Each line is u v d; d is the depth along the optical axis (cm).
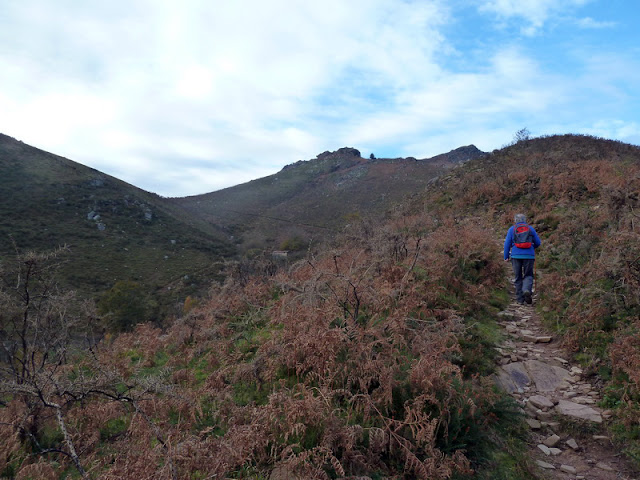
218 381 408
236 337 547
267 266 901
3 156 6525
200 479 267
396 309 492
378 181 10544
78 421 367
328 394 331
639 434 334
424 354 379
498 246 1025
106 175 7900
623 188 875
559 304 608
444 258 727
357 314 470
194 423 349
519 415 379
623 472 309
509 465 315
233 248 6181
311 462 280
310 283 497
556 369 467
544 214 1117
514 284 789
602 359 451
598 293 543
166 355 593
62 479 303
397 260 765
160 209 7156
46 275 450
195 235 6431
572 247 787
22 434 349
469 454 320
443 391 343
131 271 4400
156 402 370
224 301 703
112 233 5444
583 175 1292
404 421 312
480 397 366
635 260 525
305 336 408
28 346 425
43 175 6378
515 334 573
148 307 2636
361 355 388
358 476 269
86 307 531
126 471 252
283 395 340
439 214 1650
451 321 463
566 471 315
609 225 787
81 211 5788
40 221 5072
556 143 2381
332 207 8838
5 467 312
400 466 292
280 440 309
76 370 484
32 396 345
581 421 366
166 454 256
